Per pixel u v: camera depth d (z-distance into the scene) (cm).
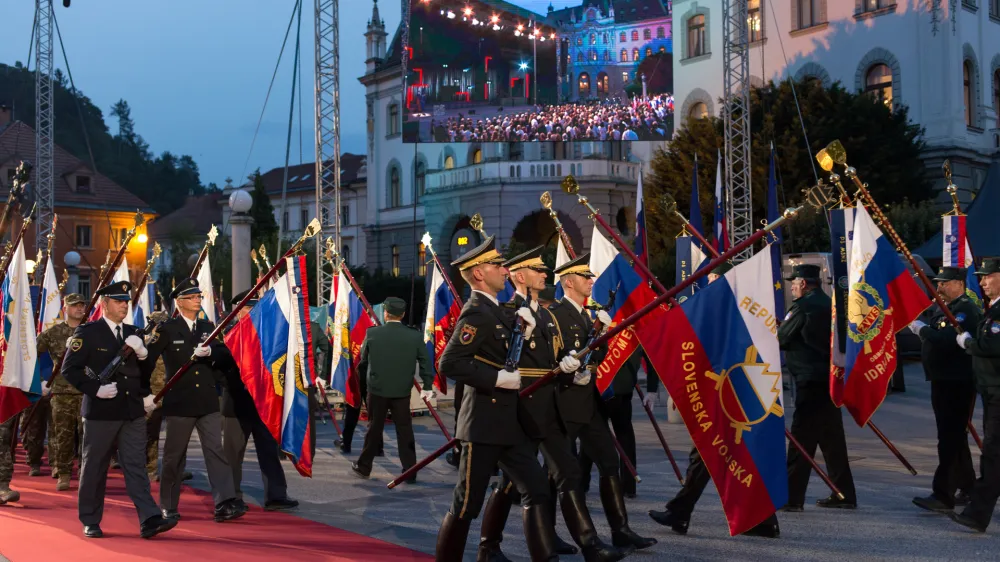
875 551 577
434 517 711
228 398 743
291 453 723
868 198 677
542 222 3650
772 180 1964
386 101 4441
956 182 2953
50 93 2836
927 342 696
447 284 1079
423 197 4203
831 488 692
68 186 5212
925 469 893
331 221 1938
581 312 623
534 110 3188
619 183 3503
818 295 707
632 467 734
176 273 4766
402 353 877
